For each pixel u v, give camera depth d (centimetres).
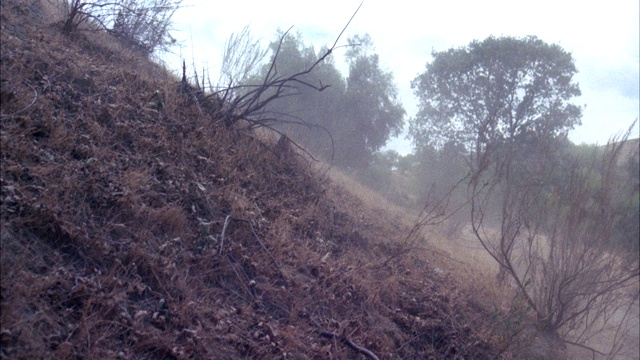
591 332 984
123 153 652
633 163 1005
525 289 937
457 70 2411
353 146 2252
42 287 433
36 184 520
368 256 840
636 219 948
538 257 916
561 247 893
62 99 652
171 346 468
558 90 2347
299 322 604
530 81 2362
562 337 898
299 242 752
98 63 804
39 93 627
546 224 931
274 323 582
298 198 873
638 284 988
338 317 658
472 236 1573
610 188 922
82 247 498
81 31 878
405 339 703
